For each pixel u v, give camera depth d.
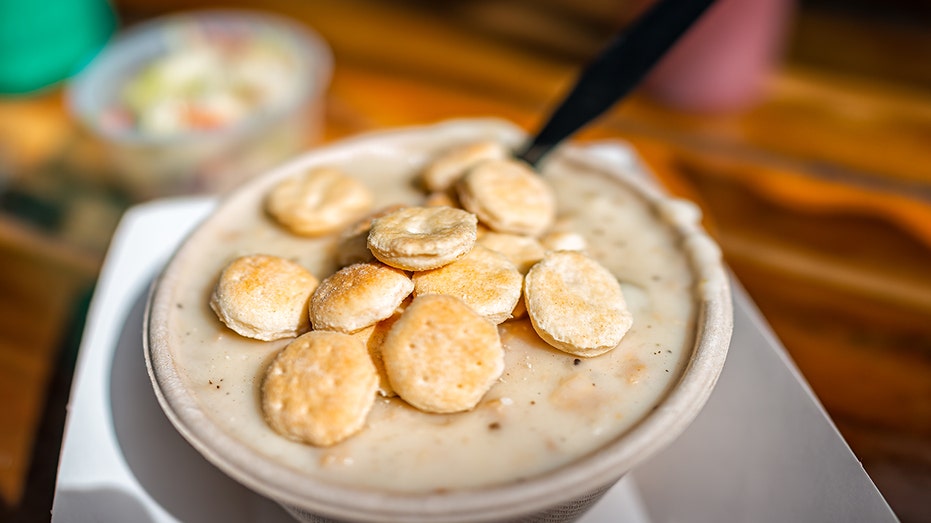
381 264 0.22
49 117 0.39
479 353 0.20
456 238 0.21
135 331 0.26
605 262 0.24
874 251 0.31
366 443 0.20
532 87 0.40
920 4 0.46
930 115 0.37
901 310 0.29
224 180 0.36
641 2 0.37
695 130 0.37
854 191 0.33
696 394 0.20
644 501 0.24
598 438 0.20
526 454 0.20
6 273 0.31
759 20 0.36
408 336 0.20
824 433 0.23
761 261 0.31
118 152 0.35
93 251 0.32
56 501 0.23
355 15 0.46
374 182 0.27
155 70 0.39
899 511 0.24
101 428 0.24
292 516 0.23
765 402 0.24
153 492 0.23
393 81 0.41
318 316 0.21
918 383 0.27
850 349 0.28
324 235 0.25
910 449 0.25
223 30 0.42
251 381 0.21
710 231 0.32
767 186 0.34
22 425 0.26
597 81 0.27
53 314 0.30
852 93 0.39
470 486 0.19
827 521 0.22
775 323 0.29
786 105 0.39
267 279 0.22
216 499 0.23
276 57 0.40
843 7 0.46
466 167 0.25
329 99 0.40
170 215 0.29
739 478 0.23
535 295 0.21
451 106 0.39
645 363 0.21
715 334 0.22
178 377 0.21
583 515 0.23
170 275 0.23
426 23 0.45
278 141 0.37
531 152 0.27
